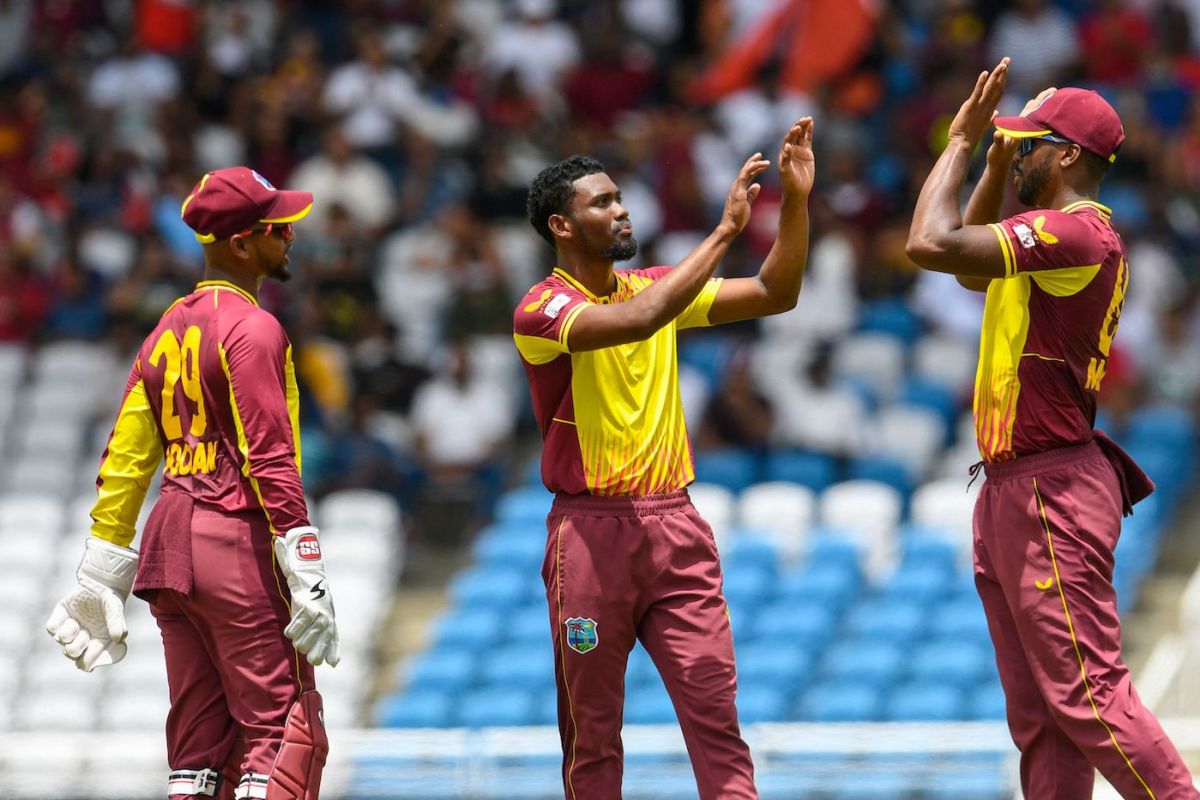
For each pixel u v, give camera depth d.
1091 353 19.72
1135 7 57.28
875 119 56.31
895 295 51.75
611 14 58.94
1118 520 19.89
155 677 42.81
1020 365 19.69
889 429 47.72
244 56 60.06
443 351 51.03
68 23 61.91
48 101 59.03
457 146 56.19
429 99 57.09
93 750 35.00
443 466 48.34
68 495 49.19
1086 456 19.80
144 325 51.03
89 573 21.05
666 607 20.22
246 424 19.84
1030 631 19.67
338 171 54.00
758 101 55.88
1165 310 48.69
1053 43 56.25
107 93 58.66
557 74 58.56
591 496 20.22
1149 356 48.53
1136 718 19.23
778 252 20.66
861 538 44.28
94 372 51.28
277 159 56.28
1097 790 34.41
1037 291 19.58
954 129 19.78
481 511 48.12
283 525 19.75
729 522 45.03
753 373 48.28
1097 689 19.34
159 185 55.12
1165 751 19.12
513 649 42.91
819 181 53.41
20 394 51.16
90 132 57.84
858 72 56.66
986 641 41.19
